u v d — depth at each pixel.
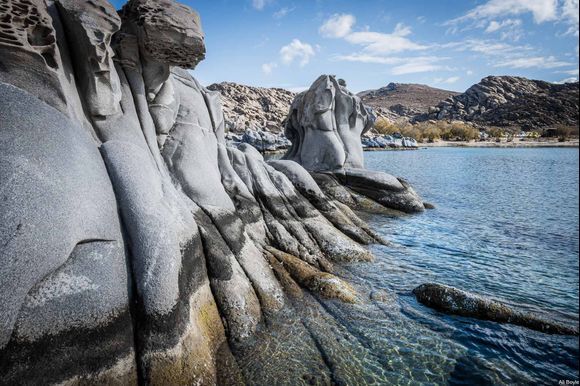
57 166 5.50
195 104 11.22
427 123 118.94
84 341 5.00
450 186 30.05
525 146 79.75
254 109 89.62
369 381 6.48
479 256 13.52
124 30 9.03
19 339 4.52
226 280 7.71
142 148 8.08
